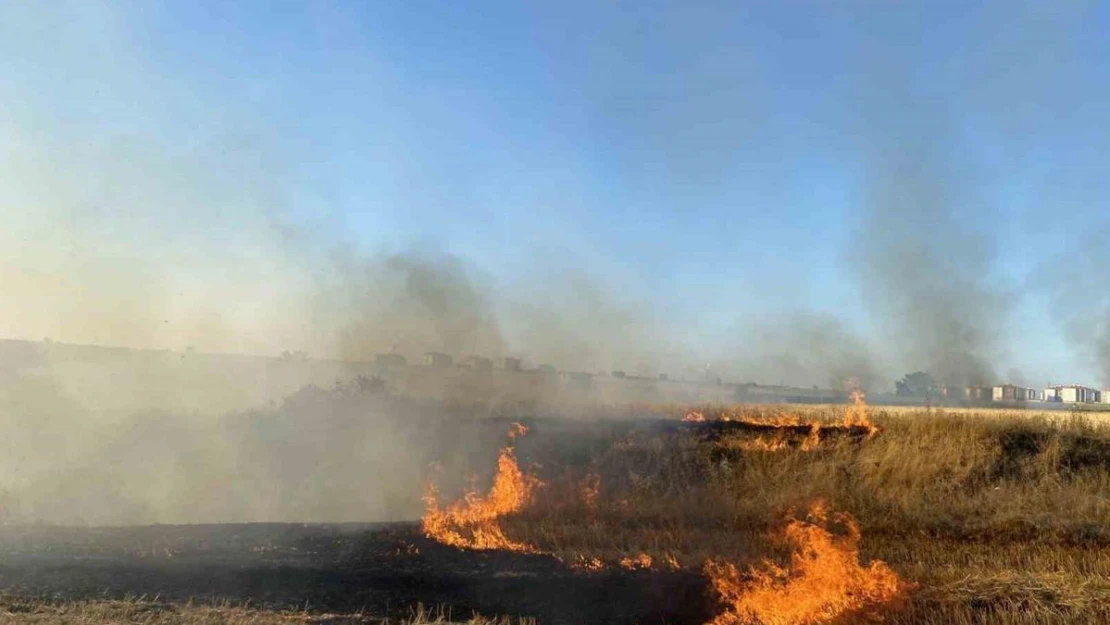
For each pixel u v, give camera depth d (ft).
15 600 23.99
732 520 39.01
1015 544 34.53
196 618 22.63
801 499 41.50
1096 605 22.65
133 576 27.20
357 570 28.96
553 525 37.50
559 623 24.57
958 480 44.73
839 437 50.57
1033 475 45.50
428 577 28.40
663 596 27.02
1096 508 39.14
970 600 23.79
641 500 43.14
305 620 23.20
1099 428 52.60
